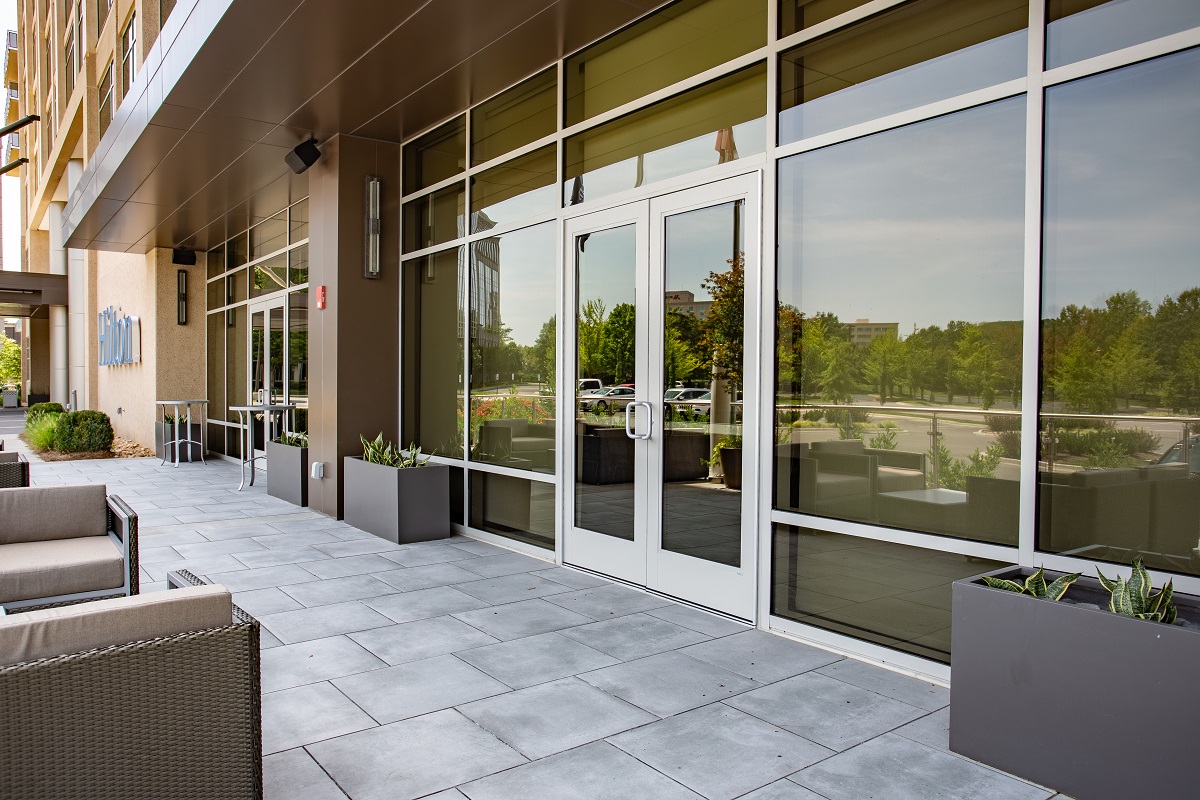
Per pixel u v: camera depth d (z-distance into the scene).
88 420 13.63
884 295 3.76
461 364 6.92
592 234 5.45
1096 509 3.06
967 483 3.46
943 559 3.53
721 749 2.93
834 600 3.99
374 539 6.64
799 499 4.15
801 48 4.14
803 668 3.73
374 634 4.20
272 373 11.15
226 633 2.16
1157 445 2.90
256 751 2.21
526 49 5.53
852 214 3.89
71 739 1.96
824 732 3.07
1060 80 3.12
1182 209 2.84
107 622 2.04
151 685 2.05
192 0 5.62
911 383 3.66
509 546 6.30
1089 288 3.07
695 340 4.69
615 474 5.28
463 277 6.88
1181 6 2.85
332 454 7.57
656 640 4.11
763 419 4.29
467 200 6.77
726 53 4.53
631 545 5.15
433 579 5.34
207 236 12.44
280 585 5.17
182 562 5.80
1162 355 2.89
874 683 3.55
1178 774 2.36
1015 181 3.28
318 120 6.98
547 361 5.89
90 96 16.80
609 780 2.70
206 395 14.06
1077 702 2.57
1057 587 2.78
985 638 2.81
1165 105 2.88
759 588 4.31
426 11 4.93
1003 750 2.76
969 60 3.45
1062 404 3.14
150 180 8.90
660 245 4.90
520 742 2.98
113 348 17.12
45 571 3.72
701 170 4.64
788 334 4.20
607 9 4.93
